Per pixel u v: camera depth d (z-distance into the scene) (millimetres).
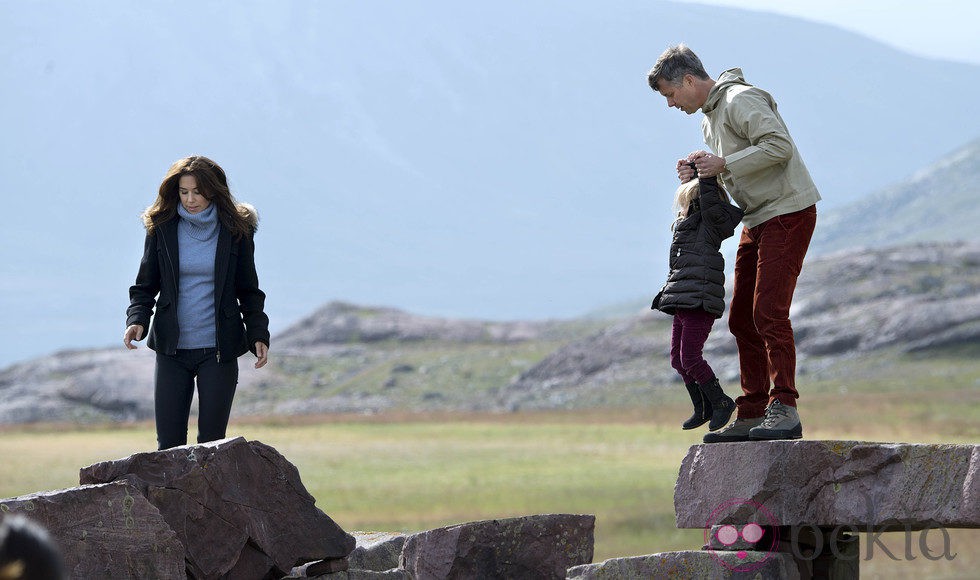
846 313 173375
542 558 12883
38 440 117875
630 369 180000
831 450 11406
